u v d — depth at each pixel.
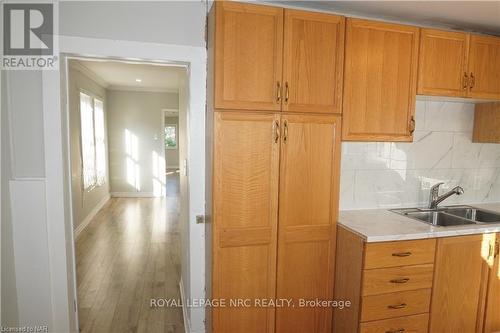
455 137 2.65
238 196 1.82
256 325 1.93
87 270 3.32
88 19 1.92
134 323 2.43
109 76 5.73
